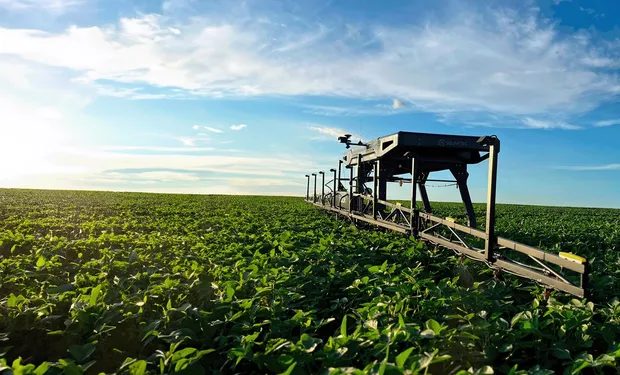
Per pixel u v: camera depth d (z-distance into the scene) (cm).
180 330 543
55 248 1080
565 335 538
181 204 3338
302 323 576
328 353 464
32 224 1642
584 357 474
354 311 623
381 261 1045
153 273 861
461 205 4247
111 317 577
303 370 442
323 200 2673
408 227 1355
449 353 485
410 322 568
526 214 3169
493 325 534
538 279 761
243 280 765
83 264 962
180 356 455
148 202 3475
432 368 468
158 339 568
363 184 1912
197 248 1174
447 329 552
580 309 614
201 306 669
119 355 545
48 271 883
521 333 521
